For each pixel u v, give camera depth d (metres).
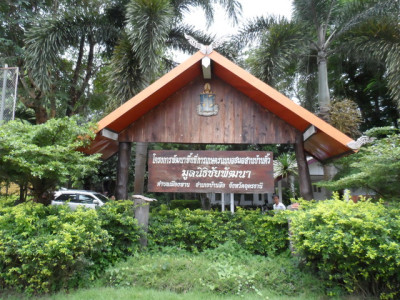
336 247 4.29
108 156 8.61
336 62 16.16
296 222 5.02
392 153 5.13
